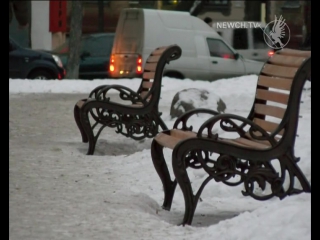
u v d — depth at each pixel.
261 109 20.48
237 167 18.67
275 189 18.66
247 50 79.62
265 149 18.52
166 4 132.88
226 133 29.16
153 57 30.53
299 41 125.69
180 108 36.12
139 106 29.31
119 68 69.88
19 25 117.56
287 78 19.23
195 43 69.19
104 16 134.25
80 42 76.38
